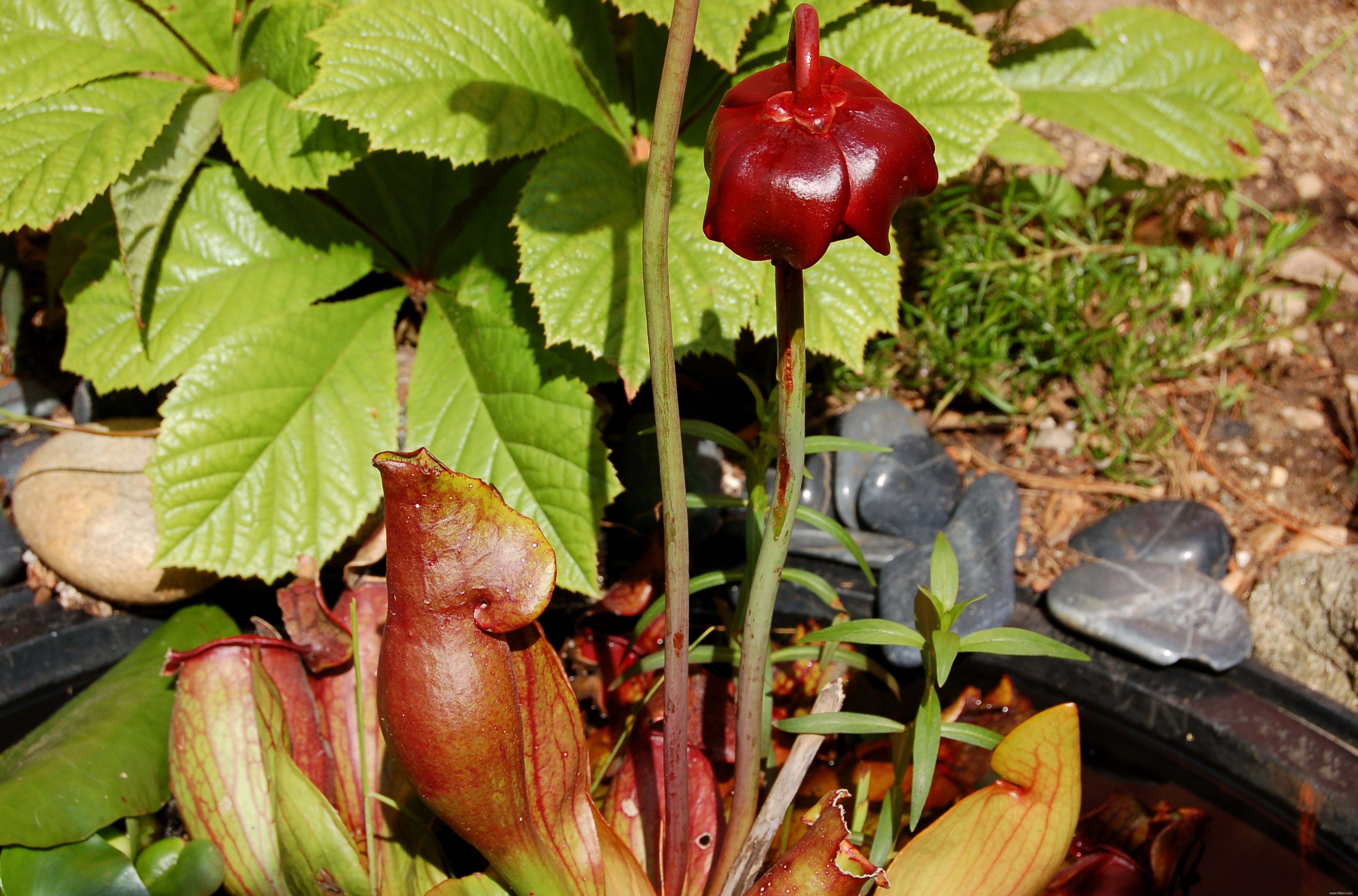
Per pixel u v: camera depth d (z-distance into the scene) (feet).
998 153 3.04
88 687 2.76
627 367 2.61
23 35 2.70
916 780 2.39
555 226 2.64
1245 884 2.64
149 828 2.62
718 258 2.66
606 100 2.77
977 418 3.14
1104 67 3.10
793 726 2.42
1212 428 3.11
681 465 2.29
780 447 2.28
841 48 2.76
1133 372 3.11
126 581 2.83
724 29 2.61
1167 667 2.81
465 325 2.80
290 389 2.76
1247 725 2.74
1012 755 2.35
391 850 2.52
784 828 2.58
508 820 2.38
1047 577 2.94
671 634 2.35
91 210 2.86
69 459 2.89
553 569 2.31
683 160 2.75
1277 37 3.60
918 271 3.20
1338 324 3.21
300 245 2.87
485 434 2.75
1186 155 3.03
